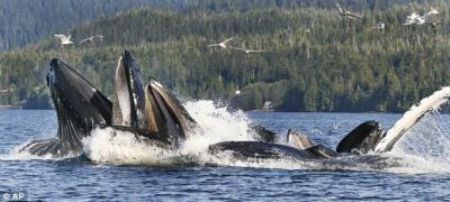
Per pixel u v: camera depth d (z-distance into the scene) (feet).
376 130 364.79
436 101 353.51
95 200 287.69
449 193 302.86
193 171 342.23
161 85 354.74
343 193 302.45
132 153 356.38
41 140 410.93
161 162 354.74
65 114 370.32
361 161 355.77
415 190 307.78
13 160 380.99
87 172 340.39
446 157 425.28
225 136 380.99
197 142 360.48
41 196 295.48
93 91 367.86
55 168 352.69
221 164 357.82
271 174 337.93
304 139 387.96
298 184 318.04
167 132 350.84
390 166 353.10
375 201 289.53
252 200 289.74
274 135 392.88
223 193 299.79
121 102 352.49
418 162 362.53
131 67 352.28
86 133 365.81
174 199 289.53
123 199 288.92
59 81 367.45
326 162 355.97
